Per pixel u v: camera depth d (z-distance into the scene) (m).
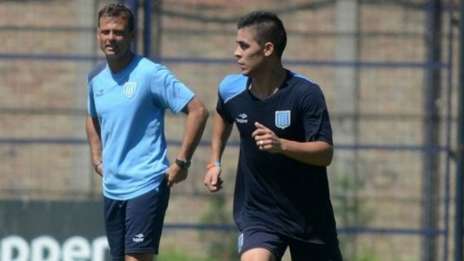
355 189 44.34
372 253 43.94
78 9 45.12
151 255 26.70
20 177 45.12
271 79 23.38
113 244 27.14
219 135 24.84
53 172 45.19
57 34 44.97
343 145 41.59
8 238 37.22
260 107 23.44
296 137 23.55
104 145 26.67
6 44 44.91
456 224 38.66
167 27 44.44
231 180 44.41
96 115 27.50
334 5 44.94
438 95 43.69
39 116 45.16
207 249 44.19
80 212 37.12
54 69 45.16
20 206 37.25
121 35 25.95
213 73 45.06
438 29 43.06
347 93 44.72
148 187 26.34
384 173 44.41
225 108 23.98
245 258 23.59
